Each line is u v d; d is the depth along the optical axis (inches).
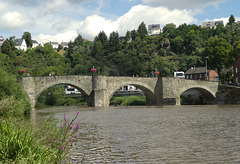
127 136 891.4
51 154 432.8
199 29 7411.4
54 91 3754.9
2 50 7175.2
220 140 797.2
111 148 709.3
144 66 6294.3
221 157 604.1
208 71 4099.4
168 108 2327.8
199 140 801.6
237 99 2876.5
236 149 677.3
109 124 1229.7
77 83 2598.4
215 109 2082.9
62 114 1811.0
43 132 551.5
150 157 613.3
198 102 3376.0
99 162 577.9
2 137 430.3
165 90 2928.2
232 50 3634.4
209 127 1074.7
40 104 3289.9
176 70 5895.7
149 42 7490.2
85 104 3575.3
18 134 430.6
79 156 630.5
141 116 1604.3
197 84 3031.5
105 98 2689.5
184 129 1032.2
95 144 762.8
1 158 399.5
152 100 3090.6
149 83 2925.7
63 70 7253.9
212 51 3769.7
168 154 637.9
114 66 6879.9
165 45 7121.1
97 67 6368.1
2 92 1492.4
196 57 5753.0
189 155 625.6
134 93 3838.6
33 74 5049.2
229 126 1095.0
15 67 6353.3
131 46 7731.3
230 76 3826.3
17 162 386.9
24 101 1736.0
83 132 992.9
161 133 943.7
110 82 2731.3
